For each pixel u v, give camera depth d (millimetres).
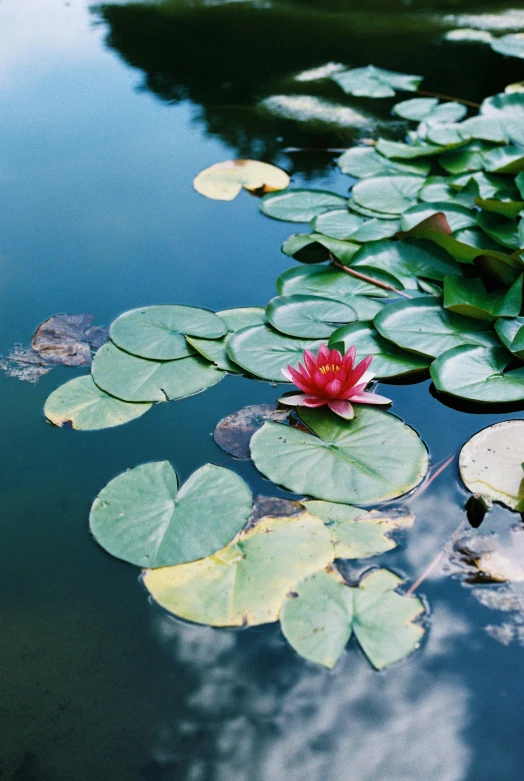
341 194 1783
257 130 2025
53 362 1407
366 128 2043
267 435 1294
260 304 1512
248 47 2643
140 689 1088
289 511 1209
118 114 2119
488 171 1799
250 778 1038
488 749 1055
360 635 1112
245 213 1734
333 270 1571
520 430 1288
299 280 1550
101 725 1068
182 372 1379
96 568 1169
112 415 1324
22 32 2750
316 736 1062
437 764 1047
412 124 2068
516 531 1191
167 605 1137
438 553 1175
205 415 1326
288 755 1051
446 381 1339
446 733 1063
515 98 2043
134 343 1420
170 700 1080
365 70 2404
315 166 1888
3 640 1119
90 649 1111
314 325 1453
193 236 1671
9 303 1514
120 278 1567
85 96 2230
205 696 1083
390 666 1097
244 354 1397
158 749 1054
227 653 1105
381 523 1199
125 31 2768
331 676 1091
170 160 1896
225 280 1565
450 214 1664
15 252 1622
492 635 1116
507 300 1445
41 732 1065
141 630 1122
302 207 1741
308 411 1329
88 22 2859
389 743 1056
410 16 2990
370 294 1520
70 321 1472
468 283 1498
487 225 1610
